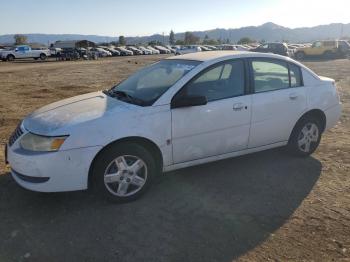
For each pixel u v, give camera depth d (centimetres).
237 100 480
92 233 368
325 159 568
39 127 407
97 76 2052
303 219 394
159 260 327
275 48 3581
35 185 392
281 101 519
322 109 565
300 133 558
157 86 460
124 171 419
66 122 400
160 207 419
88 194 448
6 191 456
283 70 533
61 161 386
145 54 6450
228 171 520
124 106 429
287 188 468
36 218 396
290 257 330
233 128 481
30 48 4472
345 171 521
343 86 1406
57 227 379
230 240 356
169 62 520
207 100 461
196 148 460
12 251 340
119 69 2620
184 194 450
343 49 3641
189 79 449
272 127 519
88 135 393
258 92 503
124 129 406
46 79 1859
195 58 496
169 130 434
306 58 3662
